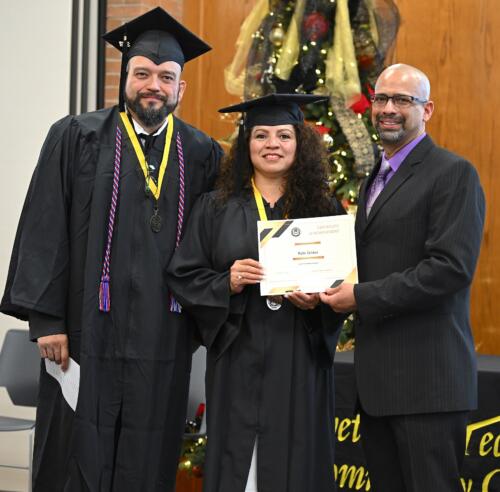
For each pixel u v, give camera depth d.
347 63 5.23
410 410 3.61
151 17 3.92
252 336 3.74
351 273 3.65
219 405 3.77
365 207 3.83
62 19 6.05
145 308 3.82
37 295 3.82
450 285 3.53
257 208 3.82
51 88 6.07
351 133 5.21
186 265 3.82
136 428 3.82
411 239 3.64
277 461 3.70
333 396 3.93
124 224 3.86
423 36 5.97
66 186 3.91
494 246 5.82
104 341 3.83
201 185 4.05
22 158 6.12
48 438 3.95
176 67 3.92
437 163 3.67
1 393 6.20
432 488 3.59
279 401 3.72
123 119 3.97
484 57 5.86
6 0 6.15
